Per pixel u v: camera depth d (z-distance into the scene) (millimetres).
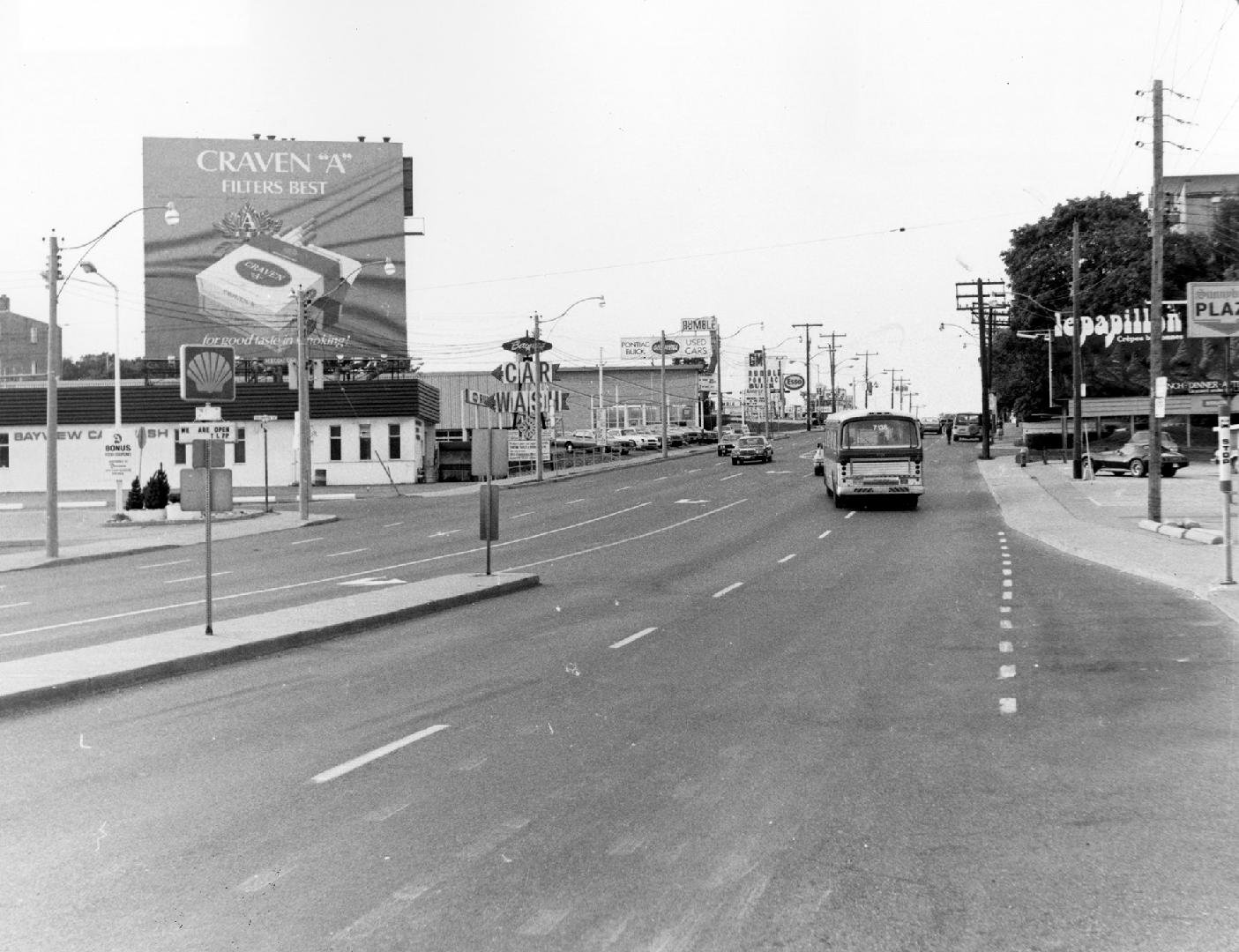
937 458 71562
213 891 6051
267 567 27203
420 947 5301
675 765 8500
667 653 13648
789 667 12531
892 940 5324
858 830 6918
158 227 76188
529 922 5562
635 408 120625
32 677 11773
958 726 9625
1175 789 7750
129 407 66250
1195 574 19922
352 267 77688
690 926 5500
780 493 47594
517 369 71000
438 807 7520
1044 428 77938
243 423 65375
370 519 43344
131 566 29156
